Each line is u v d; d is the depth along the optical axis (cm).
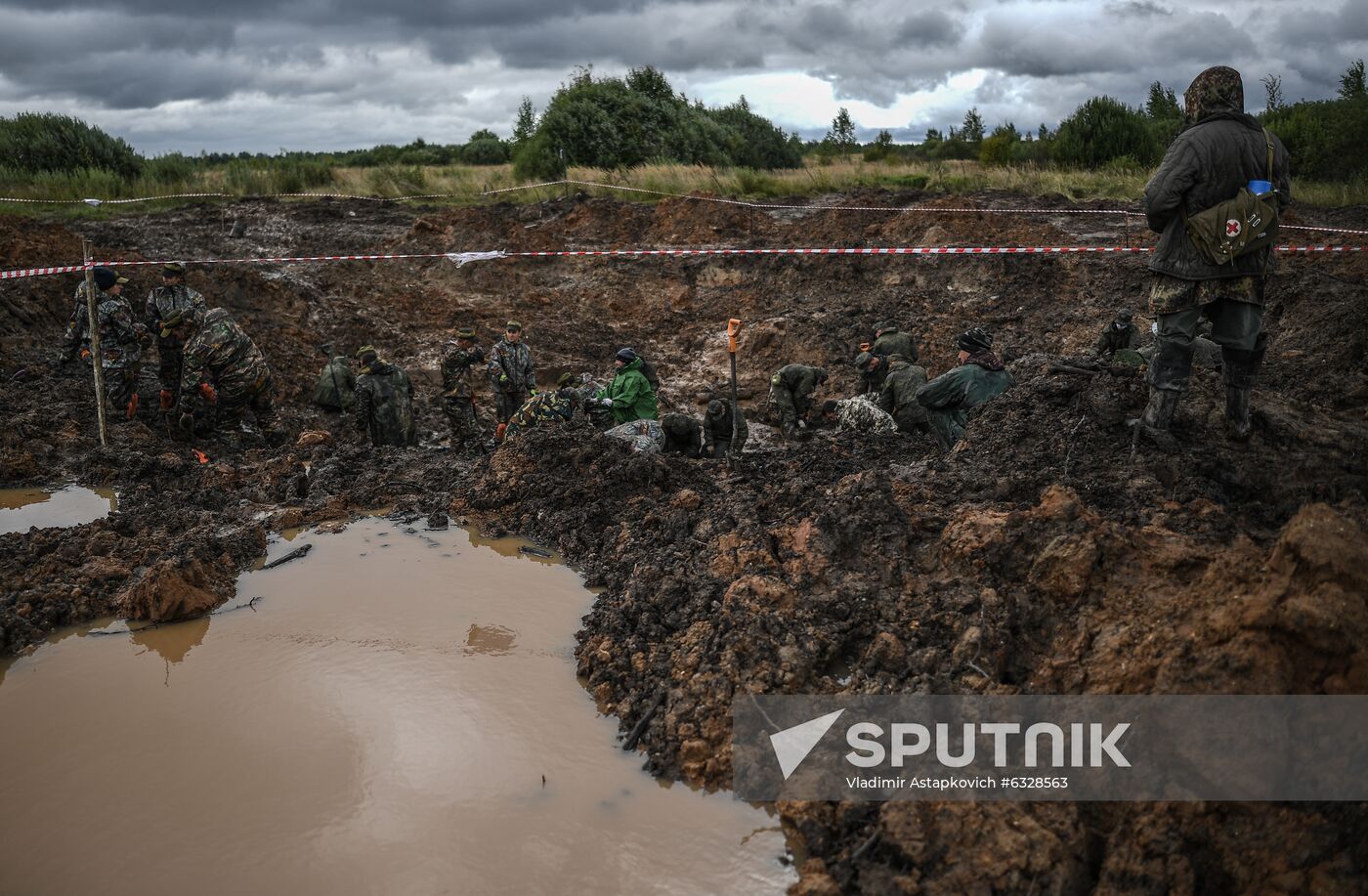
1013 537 479
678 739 423
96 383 822
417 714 454
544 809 390
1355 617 333
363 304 1392
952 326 1211
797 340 1205
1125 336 854
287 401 1048
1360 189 1855
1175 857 323
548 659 504
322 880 354
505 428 889
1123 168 2380
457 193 2289
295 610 557
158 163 2389
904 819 354
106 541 626
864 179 2153
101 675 491
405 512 711
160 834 377
